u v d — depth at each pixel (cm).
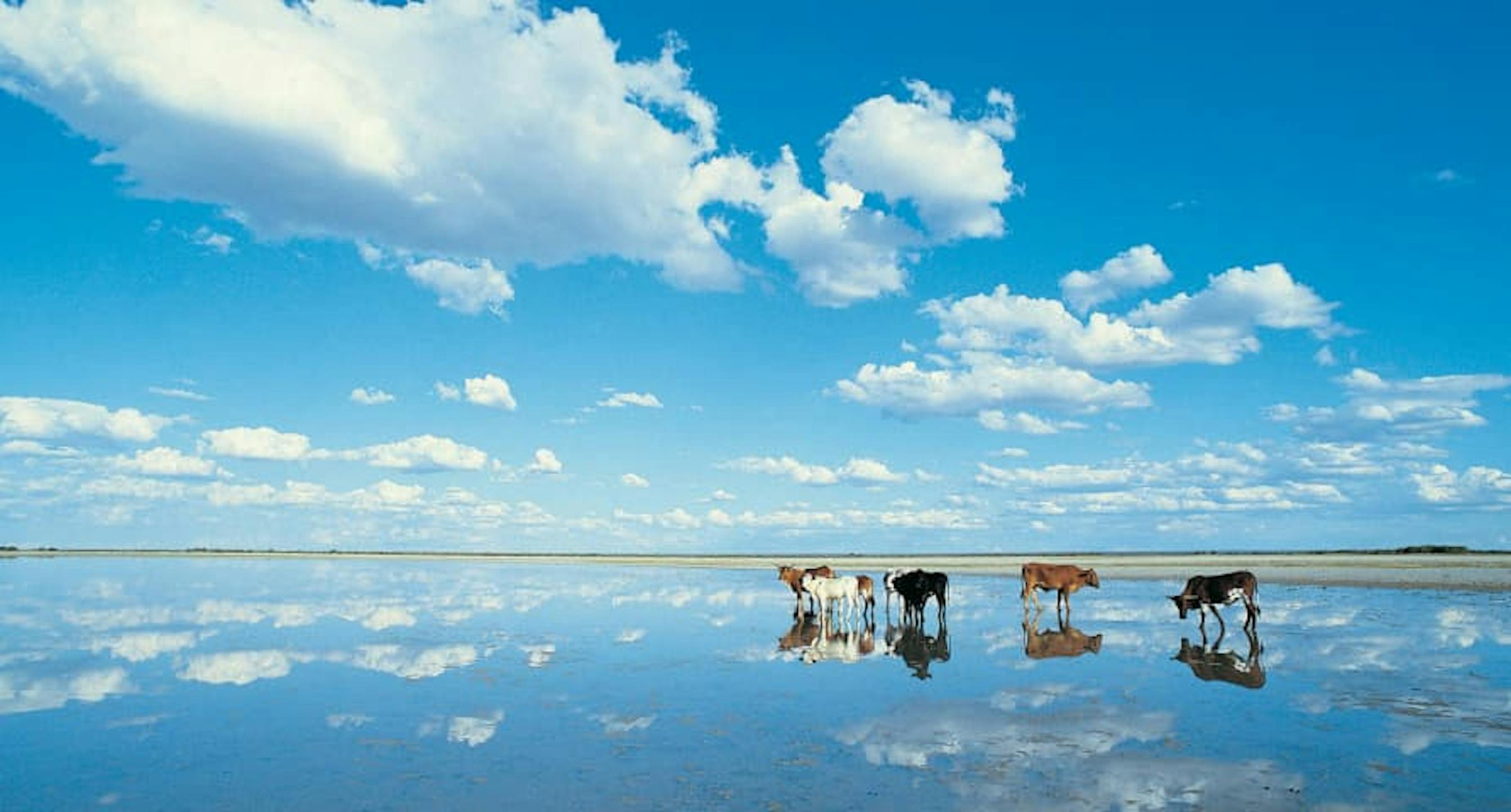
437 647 1977
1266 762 967
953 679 1523
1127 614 2678
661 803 840
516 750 1045
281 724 1197
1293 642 1922
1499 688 1381
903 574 2562
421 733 1138
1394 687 1395
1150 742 1062
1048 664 1684
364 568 7919
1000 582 4600
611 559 11631
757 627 2433
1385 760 971
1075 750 1026
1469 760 969
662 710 1275
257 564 8950
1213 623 2367
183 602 3356
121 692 1444
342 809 830
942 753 1018
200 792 891
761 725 1171
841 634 2247
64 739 1118
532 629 2353
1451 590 3397
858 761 984
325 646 2002
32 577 5612
